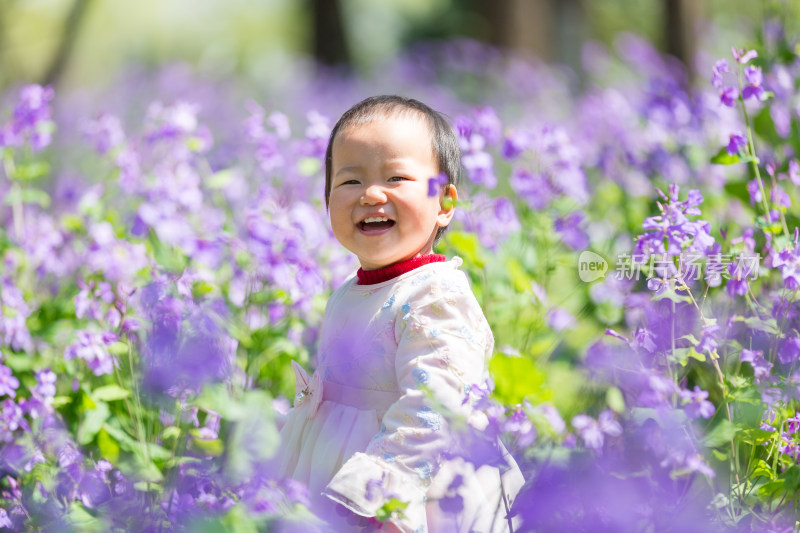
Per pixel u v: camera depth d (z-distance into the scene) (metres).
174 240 3.97
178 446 3.06
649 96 5.91
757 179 3.67
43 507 3.12
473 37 22.12
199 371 2.79
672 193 3.25
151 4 29.52
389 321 3.18
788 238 3.53
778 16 4.88
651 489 2.67
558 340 4.25
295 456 3.28
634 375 2.99
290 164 5.78
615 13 24.95
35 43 20.52
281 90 16.44
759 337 3.33
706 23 14.98
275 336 4.09
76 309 3.93
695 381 3.77
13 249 5.06
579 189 4.86
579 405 3.61
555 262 4.70
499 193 6.19
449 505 2.81
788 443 3.11
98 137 5.27
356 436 3.12
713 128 5.84
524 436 3.03
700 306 3.31
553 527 2.57
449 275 3.21
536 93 13.34
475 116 4.91
